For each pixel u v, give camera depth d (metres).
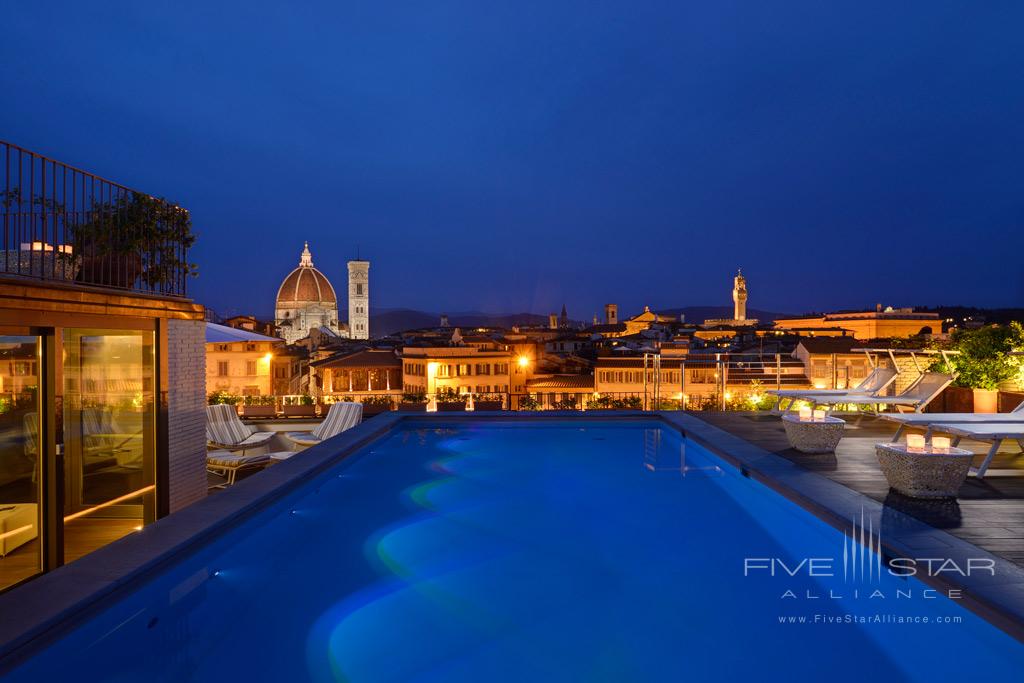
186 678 3.30
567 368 80.75
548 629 3.93
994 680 3.11
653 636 3.80
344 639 3.77
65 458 6.27
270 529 5.46
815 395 10.37
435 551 5.39
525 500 7.00
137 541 4.04
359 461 8.70
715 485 7.54
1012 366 11.41
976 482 5.88
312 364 74.69
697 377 55.84
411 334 119.00
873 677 3.31
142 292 7.23
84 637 3.11
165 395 7.61
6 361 5.45
